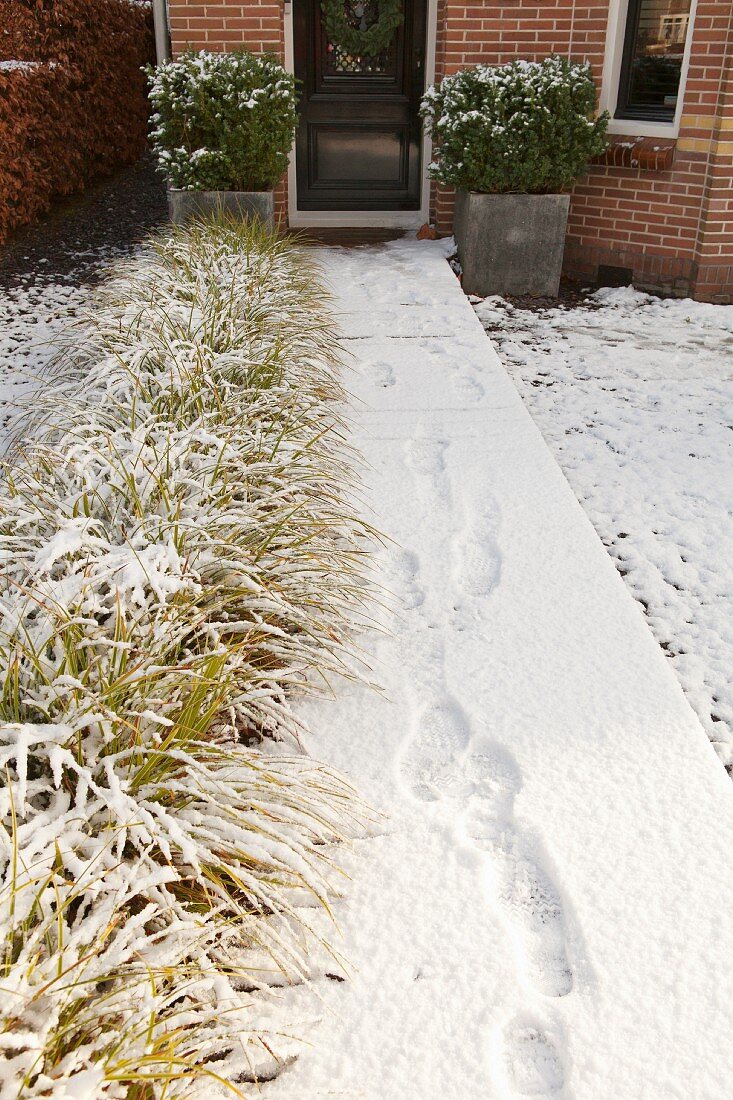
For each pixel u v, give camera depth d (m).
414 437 4.18
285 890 1.94
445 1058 1.64
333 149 7.84
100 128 10.17
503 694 2.56
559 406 4.92
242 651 2.36
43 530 2.63
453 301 5.97
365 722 2.47
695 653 3.06
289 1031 1.68
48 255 7.73
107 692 1.91
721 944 1.85
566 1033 1.68
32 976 1.44
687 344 5.89
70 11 9.20
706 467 4.30
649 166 6.59
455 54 6.72
